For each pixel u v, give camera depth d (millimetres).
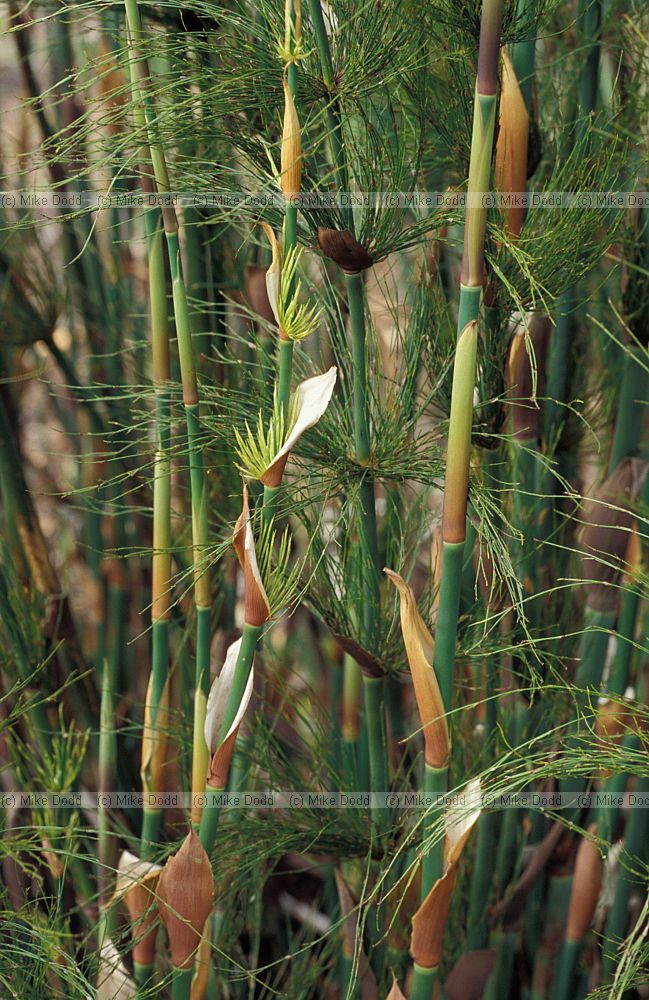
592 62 1567
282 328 1396
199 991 1538
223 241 1659
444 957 1692
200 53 1466
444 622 1421
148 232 1483
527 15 1465
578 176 1504
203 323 1654
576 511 1689
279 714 1687
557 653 1628
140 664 2035
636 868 1623
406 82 1505
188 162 1490
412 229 1468
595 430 1664
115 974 1541
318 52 1441
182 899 1455
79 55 1753
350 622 1540
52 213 1850
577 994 1688
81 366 2031
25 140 1750
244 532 1411
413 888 1554
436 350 1546
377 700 1533
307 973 1729
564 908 1683
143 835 1568
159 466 1522
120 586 1807
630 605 1582
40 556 1697
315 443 1498
